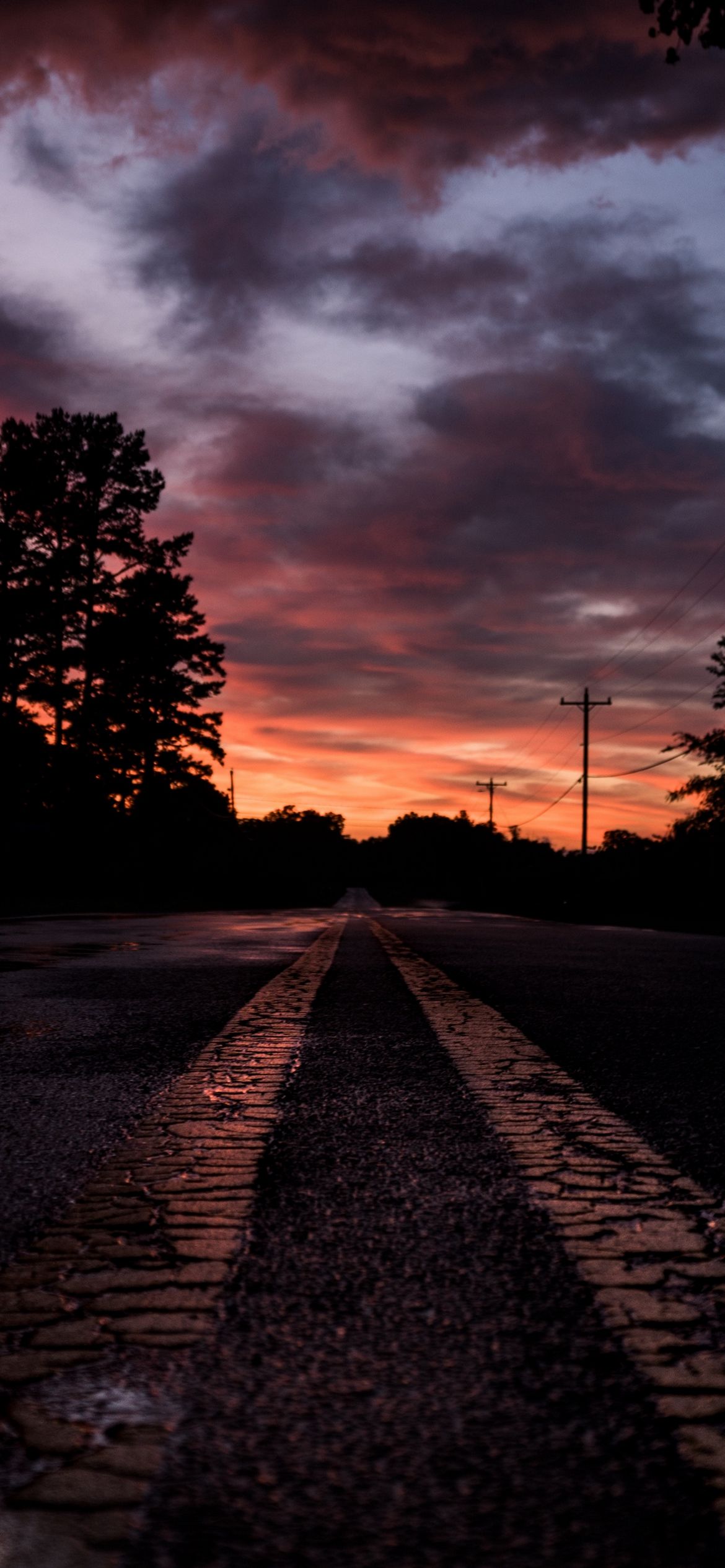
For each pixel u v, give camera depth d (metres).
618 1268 2.38
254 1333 2.03
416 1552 1.37
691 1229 2.65
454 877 171.62
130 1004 7.05
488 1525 1.43
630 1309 2.15
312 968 9.64
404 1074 4.70
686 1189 3.00
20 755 42.47
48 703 44.94
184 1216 2.74
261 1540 1.39
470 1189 2.99
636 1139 3.56
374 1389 1.81
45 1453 1.60
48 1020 6.34
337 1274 2.34
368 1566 1.34
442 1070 4.79
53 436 45.72
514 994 7.77
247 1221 2.71
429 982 8.48
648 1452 1.61
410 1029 6.00
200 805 65.31
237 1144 3.49
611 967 10.20
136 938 14.59
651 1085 4.48
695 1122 3.83
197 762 61.06
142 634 46.16
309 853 126.94
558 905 44.25
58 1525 1.41
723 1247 2.53
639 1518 1.45
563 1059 5.09
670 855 41.28
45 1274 2.34
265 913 32.94
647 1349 1.97
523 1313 2.13
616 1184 3.04
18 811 43.31
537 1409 1.74
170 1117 3.88
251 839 85.38
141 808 55.16
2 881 41.84
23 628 43.12
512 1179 3.09
